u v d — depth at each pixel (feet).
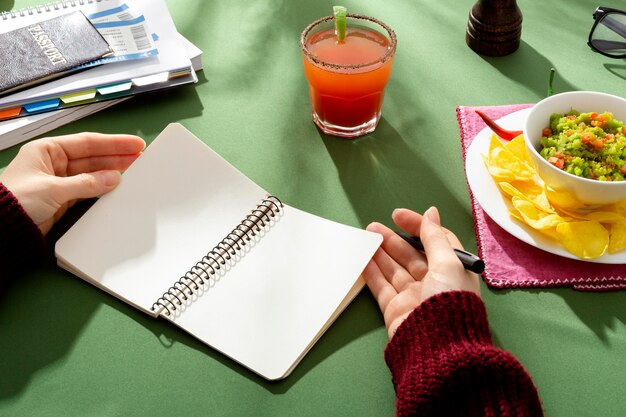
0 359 1.90
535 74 2.87
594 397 1.77
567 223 2.01
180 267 2.08
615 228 2.03
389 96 2.80
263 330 1.92
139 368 1.87
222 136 2.63
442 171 2.46
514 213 2.10
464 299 1.78
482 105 2.72
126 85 2.69
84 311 2.02
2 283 2.06
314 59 2.35
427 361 1.69
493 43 2.92
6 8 3.23
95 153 2.39
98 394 1.81
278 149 2.57
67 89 2.63
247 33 3.14
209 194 2.26
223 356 1.90
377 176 2.45
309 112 2.74
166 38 2.92
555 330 1.93
